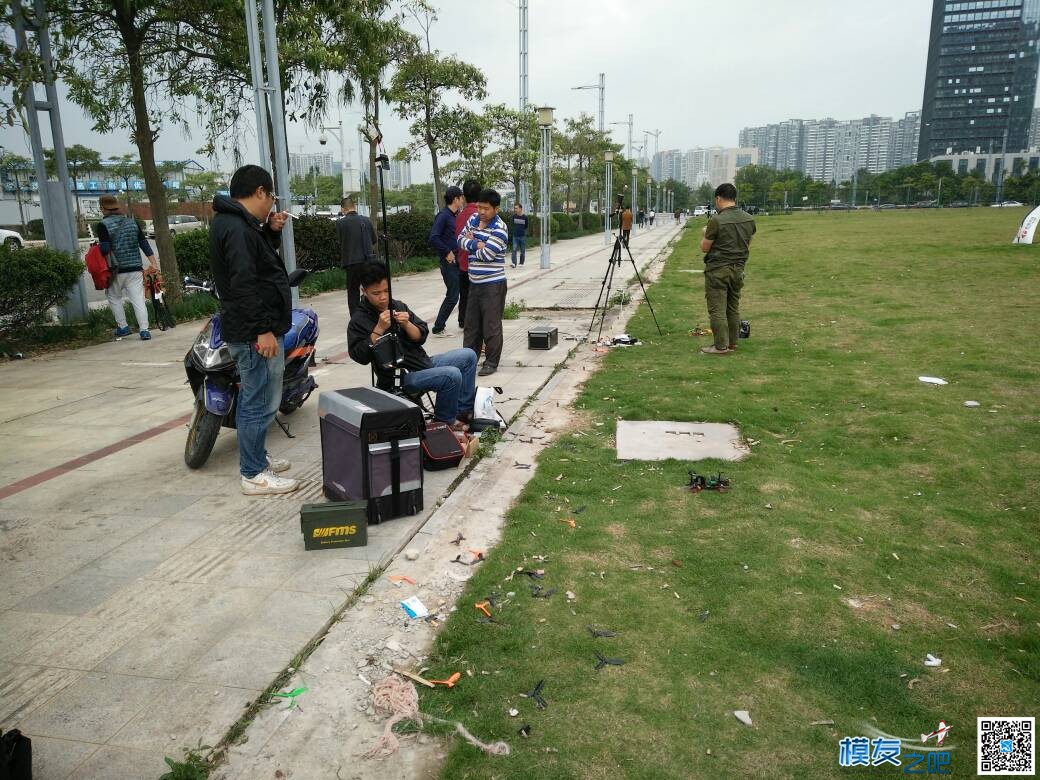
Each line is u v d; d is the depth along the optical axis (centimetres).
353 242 963
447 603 341
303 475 512
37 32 1068
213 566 380
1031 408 620
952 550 385
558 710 267
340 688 283
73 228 1126
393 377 520
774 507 435
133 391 752
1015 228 3544
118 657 304
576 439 561
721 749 248
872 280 1538
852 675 285
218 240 421
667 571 364
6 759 217
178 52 1307
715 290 846
